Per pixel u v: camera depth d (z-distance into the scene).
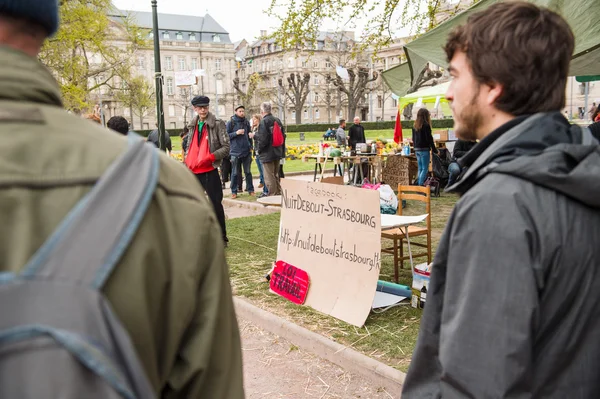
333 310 4.23
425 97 11.97
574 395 1.09
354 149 13.19
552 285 1.06
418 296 4.33
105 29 27.14
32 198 0.72
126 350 0.71
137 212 0.77
